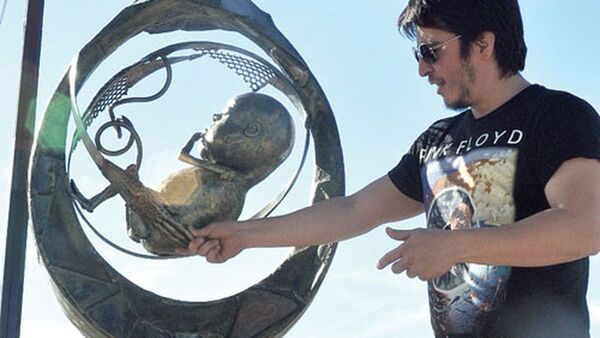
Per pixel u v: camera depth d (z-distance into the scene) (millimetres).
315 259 4156
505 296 3195
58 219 3928
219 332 4027
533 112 3250
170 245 3854
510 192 3232
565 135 3150
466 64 3340
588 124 3170
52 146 3982
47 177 3953
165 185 3979
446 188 3400
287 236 3697
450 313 3324
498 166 3264
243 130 4059
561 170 3123
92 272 3914
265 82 4379
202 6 4277
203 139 4094
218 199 3994
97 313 3879
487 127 3340
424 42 3395
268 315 4078
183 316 4000
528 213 3207
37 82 4195
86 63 4098
